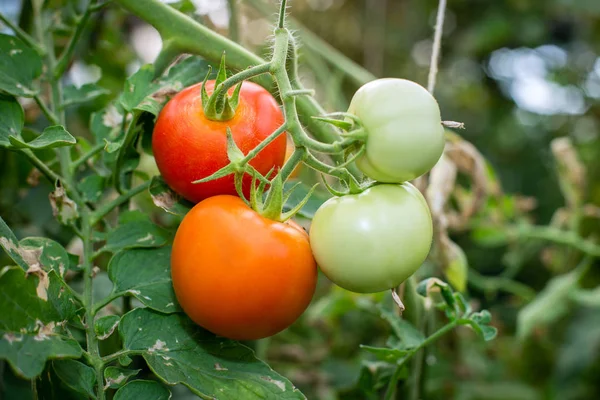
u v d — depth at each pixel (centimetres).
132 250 35
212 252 30
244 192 33
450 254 50
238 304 30
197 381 31
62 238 54
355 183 31
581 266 70
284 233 31
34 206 53
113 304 46
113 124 39
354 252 30
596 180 86
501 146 131
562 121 129
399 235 30
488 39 128
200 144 32
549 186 123
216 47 37
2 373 42
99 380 31
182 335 33
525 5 125
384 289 31
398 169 30
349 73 61
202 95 31
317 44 63
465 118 135
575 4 101
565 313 76
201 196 34
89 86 42
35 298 29
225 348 33
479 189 58
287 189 39
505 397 77
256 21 67
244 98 33
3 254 47
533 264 104
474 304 61
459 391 73
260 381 32
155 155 34
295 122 30
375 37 96
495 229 71
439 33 42
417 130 29
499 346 80
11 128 35
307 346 69
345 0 120
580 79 128
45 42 43
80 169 44
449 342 67
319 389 61
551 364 80
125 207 39
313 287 32
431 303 45
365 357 65
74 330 42
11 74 36
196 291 30
